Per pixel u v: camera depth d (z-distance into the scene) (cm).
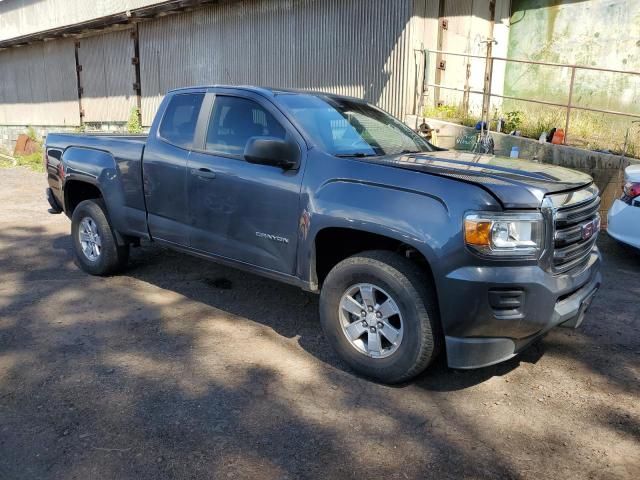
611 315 479
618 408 336
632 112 1093
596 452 293
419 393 350
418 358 337
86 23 1554
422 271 342
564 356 404
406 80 955
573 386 362
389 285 340
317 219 368
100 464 274
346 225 352
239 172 421
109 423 309
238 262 436
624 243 608
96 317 459
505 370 382
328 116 431
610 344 424
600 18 1109
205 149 454
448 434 307
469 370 380
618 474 275
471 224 309
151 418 314
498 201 312
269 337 427
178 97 493
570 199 342
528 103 1220
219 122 452
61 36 1772
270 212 402
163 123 495
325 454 286
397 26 955
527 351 411
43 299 499
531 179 343
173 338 421
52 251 668
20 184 1246
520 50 1227
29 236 747
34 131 2038
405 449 292
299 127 402
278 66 1173
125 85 1587
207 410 324
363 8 1001
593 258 389
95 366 374
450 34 1037
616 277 581
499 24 1191
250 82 1237
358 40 1018
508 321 317
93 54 1683
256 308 486
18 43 1938
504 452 292
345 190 360
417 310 333
